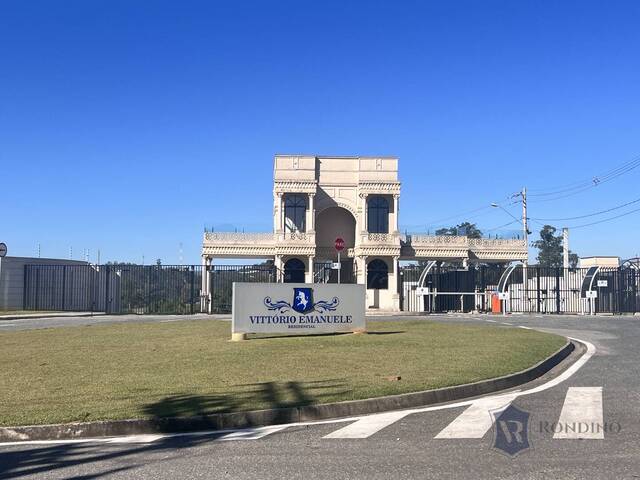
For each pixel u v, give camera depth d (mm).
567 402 9852
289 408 9266
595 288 38656
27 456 7578
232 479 6402
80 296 42344
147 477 6547
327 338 17797
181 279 42094
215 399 9945
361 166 53000
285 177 52094
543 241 97312
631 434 7836
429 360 13531
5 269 40594
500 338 17906
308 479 6332
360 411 9602
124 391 10750
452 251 53656
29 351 16625
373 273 52562
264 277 46906
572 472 6363
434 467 6645
